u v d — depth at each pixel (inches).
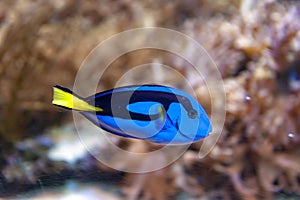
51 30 44.1
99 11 47.3
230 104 41.1
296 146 41.2
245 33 48.7
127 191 38.3
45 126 41.5
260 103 41.7
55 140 40.6
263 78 43.7
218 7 55.2
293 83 43.8
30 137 41.1
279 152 41.2
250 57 47.3
